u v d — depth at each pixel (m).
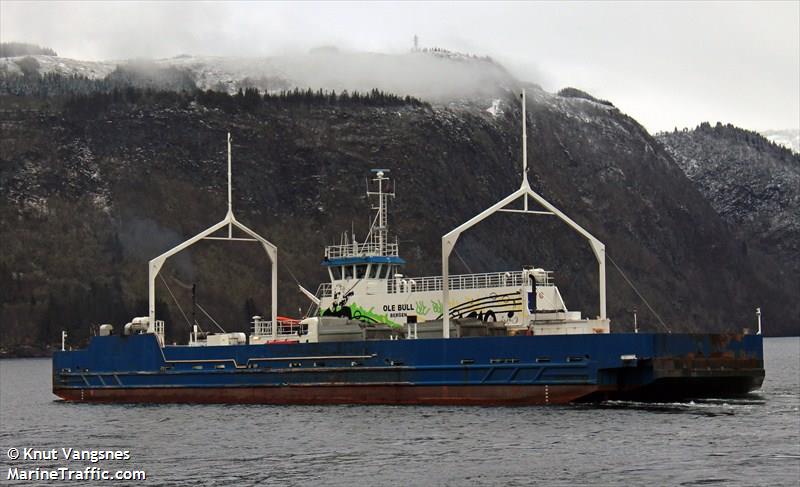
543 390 70.19
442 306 79.88
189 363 82.12
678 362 68.88
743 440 58.84
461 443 58.78
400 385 73.75
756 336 72.81
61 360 89.06
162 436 65.75
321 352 76.56
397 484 49.84
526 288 76.94
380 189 87.31
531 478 50.41
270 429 66.06
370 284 84.00
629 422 64.50
